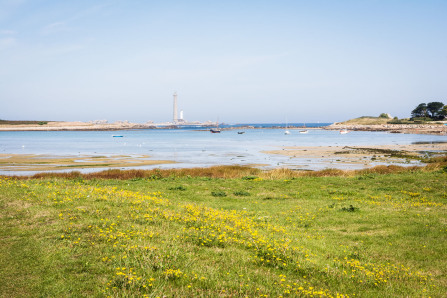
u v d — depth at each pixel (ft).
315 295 21.25
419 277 26.48
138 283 21.11
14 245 27.73
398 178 84.69
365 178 88.94
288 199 63.10
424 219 45.73
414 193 65.87
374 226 42.78
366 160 184.55
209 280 22.39
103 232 31.30
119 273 21.22
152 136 563.89
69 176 102.47
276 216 48.26
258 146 308.81
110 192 54.13
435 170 101.71
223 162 175.83
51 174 105.29
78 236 30.22
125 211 40.52
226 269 24.85
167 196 62.85
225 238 31.89
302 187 76.69
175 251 27.14
